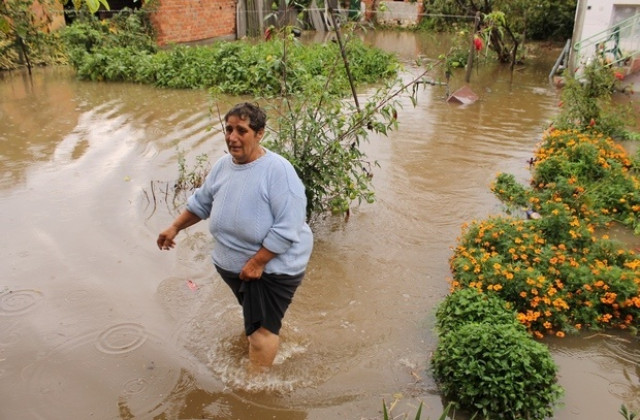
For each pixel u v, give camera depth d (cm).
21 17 1296
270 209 320
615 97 1227
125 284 462
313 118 537
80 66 1352
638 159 743
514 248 476
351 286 472
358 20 747
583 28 1341
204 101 1134
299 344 395
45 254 505
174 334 402
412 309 441
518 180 716
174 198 635
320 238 555
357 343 399
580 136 774
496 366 334
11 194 636
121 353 380
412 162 778
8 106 1056
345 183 570
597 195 626
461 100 1152
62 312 423
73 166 734
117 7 1764
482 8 1577
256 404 341
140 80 1305
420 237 560
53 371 362
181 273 483
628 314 425
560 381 364
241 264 334
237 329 409
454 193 670
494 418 327
